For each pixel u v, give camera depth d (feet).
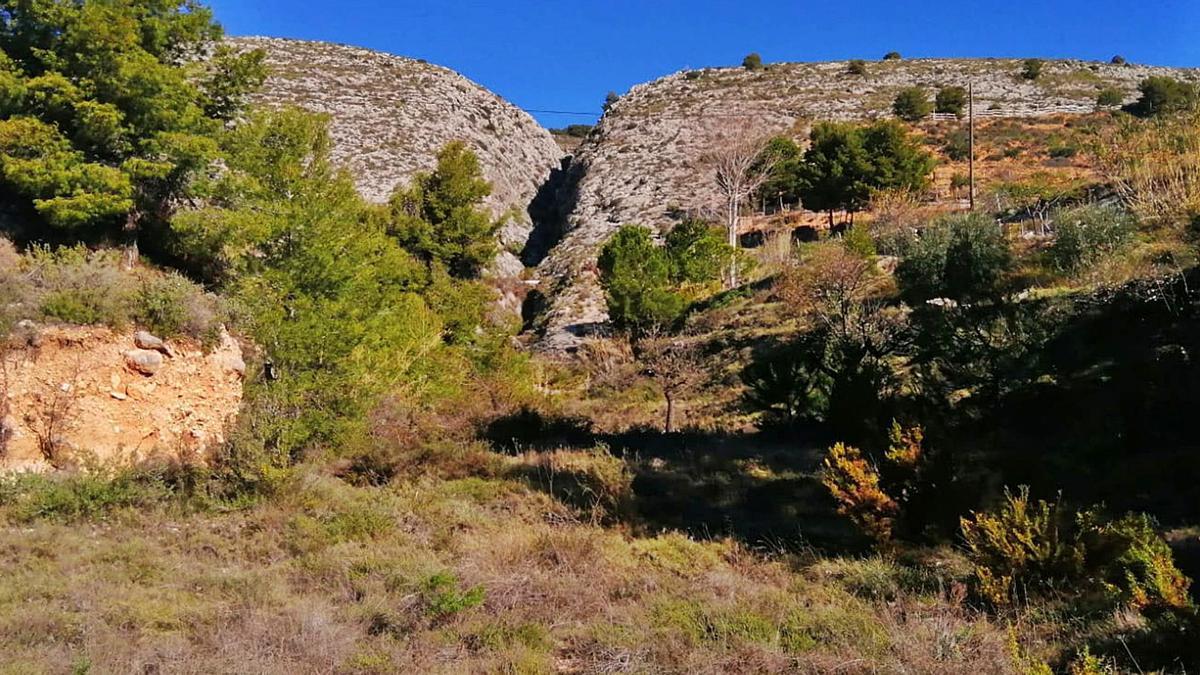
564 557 28.04
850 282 78.79
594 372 91.66
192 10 57.36
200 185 52.01
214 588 24.98
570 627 22.16
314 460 42.32
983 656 18.69
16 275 38.11
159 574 25.94
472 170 117.91
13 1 48.24
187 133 51.88
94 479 32.91
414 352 61.52
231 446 37.65
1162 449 35.45
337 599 24.38
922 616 22.27
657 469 45.44
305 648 19.84
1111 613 20.80
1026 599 22.62
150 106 48.91
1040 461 36.40
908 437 31.09
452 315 75.05
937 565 27.02
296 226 49.19
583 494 37.65
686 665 19.10
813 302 84.28
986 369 49.49
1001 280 63.98
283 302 47.85
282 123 52.21
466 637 21.34
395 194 118.42
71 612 21.66
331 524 31.96
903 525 29.50
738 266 120.57
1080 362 48.55
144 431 38.34
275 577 26.00
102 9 47.70
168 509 33.47
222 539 30.27
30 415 35.53
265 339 45.62
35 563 25.63
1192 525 27.43
